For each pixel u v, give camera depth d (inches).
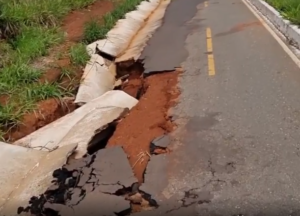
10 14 359.3
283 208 132.4
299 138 175.0
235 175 153.3
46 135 219.8
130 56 366.6
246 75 266.7
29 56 324.2
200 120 205.3
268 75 261.1
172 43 393.4
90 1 572.1
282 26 378.9
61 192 153.6
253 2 599.5
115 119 225.0
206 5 653.3
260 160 161.5
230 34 398.6
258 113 204.8
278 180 147.0
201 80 268.8
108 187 152.4
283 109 206.1
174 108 226.7
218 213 133.6
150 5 710.5
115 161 170.9
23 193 159.9
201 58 323.6
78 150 193.8
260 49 328.2
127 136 201.2
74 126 221.5
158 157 173.0
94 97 288.7
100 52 372.5
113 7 586.9
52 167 175.2
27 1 420.8
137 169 167.0
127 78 341.1
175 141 186.1
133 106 258.2
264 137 179.5
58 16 450.3
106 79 330.6
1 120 238.1
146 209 140.3
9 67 297.3
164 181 154.3
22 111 253.1
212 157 167.9
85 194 149.7
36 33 368.5
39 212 146.1
